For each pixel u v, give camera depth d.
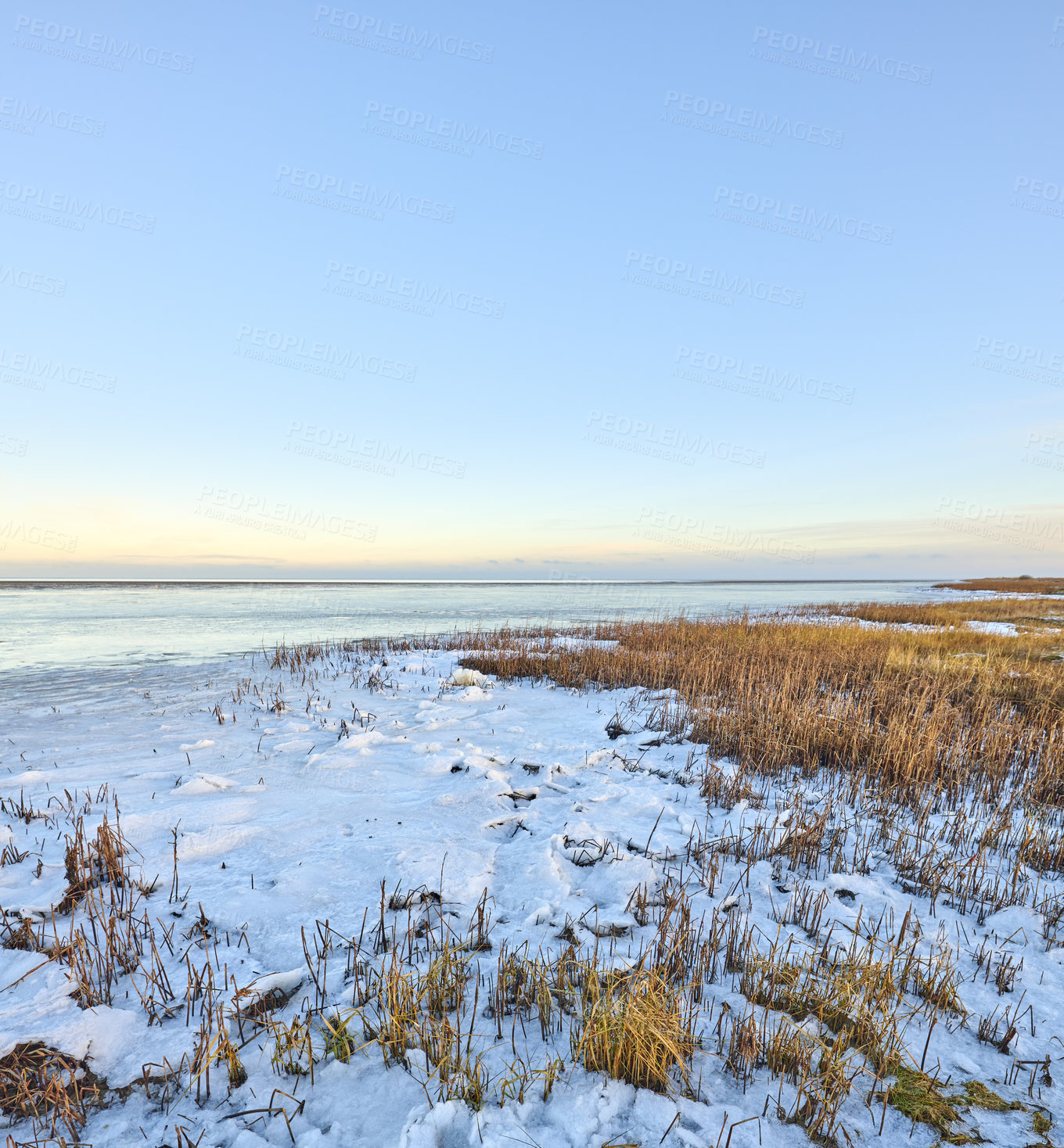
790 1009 3.32
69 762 7.54
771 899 4.58
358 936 3.92
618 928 4.02
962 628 22.45
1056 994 3.51
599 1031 2.90
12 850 4.96
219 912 4.16
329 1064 2.94
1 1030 3.02
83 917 4.13
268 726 9.29
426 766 7.33
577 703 11.17
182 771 7.16
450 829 5.57
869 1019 3.11
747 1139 2.54
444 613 35.66
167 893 4.44
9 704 10.95
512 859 5.06
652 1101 2.73
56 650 18.50
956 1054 3.04
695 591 89.75
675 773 7.26
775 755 7.48
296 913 4.19
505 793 6.46
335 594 68.44
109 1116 2.66
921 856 5.27
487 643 19.09
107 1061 2.90
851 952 3.77
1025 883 4.87
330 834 5.45
